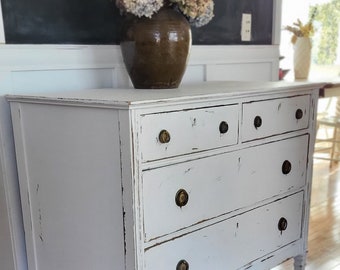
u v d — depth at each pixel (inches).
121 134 42.1
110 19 65.4
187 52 57.8
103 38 65.0
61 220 52.1
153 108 42.9
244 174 56.7
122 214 44.3
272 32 92.6
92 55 63.6
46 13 58.2
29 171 54.6
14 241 59.2
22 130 53.6
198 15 57.9
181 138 46.7
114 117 42.4
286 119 62.1
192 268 51.4
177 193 47.5
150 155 43.6
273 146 60.7
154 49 54.5
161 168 45.1
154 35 54.1
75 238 50.9
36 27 57.5
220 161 52.5
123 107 40.8
